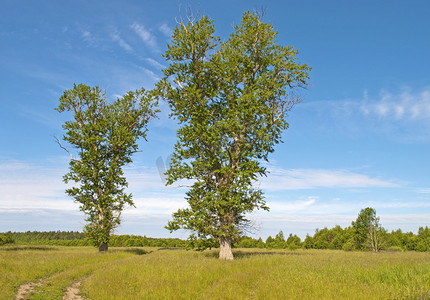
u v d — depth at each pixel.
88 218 33.03
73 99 35.31
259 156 25.95
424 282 12.24
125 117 36.53
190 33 26.34
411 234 72.75
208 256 25.78
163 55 26.84
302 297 10.59
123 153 35.53
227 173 24.75
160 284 13.04
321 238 72.06
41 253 28.62
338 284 12.12
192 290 12.34
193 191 24.52
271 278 13.92
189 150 24.89
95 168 33.75
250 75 26.56
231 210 24.11
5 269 16.27
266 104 25.98
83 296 12.45
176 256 24.97
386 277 13.70
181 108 25.84
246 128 25.25
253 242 66.81
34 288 13.28
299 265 17.39
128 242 73.19
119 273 15.61
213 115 26.06
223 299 11.16
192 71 26.86
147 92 37.03
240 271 16.38
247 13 26.89
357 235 49.47
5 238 49.72
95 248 46.53
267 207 24.69
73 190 32.81
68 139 33.81
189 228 23.30
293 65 25.69
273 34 26.47
